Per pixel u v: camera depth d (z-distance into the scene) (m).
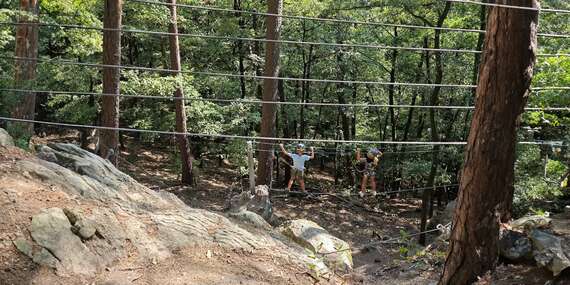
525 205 11.40
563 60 11.06
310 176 23.14
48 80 13.32
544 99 10.98
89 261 5.73
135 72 15.40
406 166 18.19
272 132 16.30
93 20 13.78
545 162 12.74
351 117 23.38
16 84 10.09
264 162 16.58
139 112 18.28
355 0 18.02
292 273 7.05
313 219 16.16
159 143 23.28
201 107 16.77
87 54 13.69
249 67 20.50
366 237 15.12
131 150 21.23
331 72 21.14
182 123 16.91
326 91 23.06
